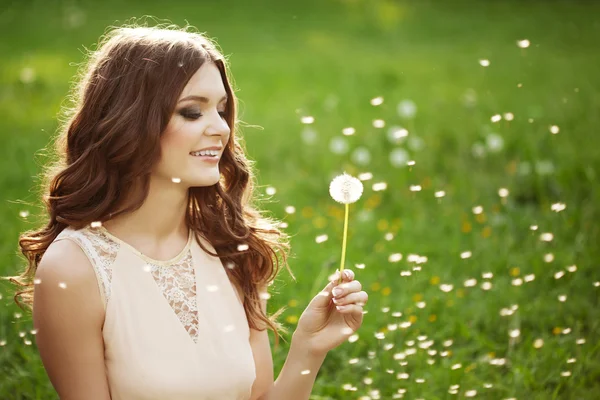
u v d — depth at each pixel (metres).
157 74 2.44
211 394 2.52
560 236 5.27
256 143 7.75
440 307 4.38
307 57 12.51
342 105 9.38
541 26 14.87
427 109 8.98
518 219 5.62
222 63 2.58
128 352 2.45
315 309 2.68
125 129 2.44
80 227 2.52
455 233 5.45
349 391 3.63
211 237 2.75
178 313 2.55
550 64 11.59
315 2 16.62
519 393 3.55
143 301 2.49
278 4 16.42
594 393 3.54
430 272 4.82
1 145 7.24
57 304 2.41
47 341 2.45
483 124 8.06
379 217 5.95
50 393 3.47
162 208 2.57
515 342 4.03
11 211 5.57
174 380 2.47
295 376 2.70
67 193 2.55
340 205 6.14
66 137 2.65
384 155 7.19
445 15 16.17
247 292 2.81
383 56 12.76
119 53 2.50
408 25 15.37
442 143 7.57
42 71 10.30
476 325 4.25
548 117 8.08
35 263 2.69
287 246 2.98
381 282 4.68
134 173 2.48
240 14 15.49
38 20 13.79
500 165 6.87
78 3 15.16
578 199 5.93
